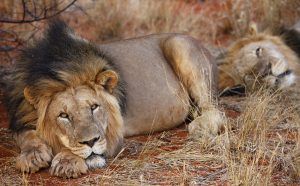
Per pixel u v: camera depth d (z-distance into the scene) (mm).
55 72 9477
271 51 13742
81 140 9062
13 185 9164
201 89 11906
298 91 13180
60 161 9281
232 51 14469
